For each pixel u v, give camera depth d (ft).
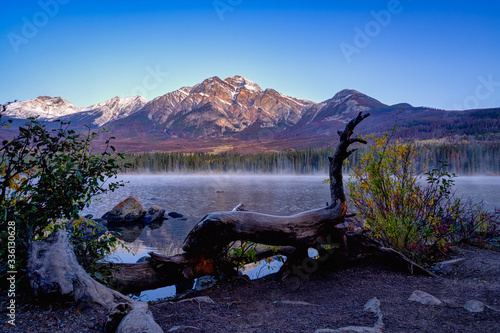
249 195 106.83
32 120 12.14
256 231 14.32
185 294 15.11
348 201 21.09
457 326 9.22
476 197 80.23
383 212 18.92
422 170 19.89
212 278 17.46
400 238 18.06
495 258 16.93
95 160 13.01
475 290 12.60
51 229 13.71
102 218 55.06
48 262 10.48
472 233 22.03
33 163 12.12
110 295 10.09
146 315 8.63
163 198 96.48
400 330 9.08
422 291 12.41
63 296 9.62
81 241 13.00
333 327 9.61
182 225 51.19
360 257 16.87
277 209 65.67
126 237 40.06
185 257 14.57
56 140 12.43
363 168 20.06
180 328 9.15
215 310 11.29
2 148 11.59
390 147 19.80
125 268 14.17
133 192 122.31
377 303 11.27
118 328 8.03
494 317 9.62
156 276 14.49
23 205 11.64
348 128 16.03
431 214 18.99
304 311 11.25
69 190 12.50
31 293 10.02
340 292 13.42
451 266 16.19
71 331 8.37
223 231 13.79
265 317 10.69
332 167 16.78
